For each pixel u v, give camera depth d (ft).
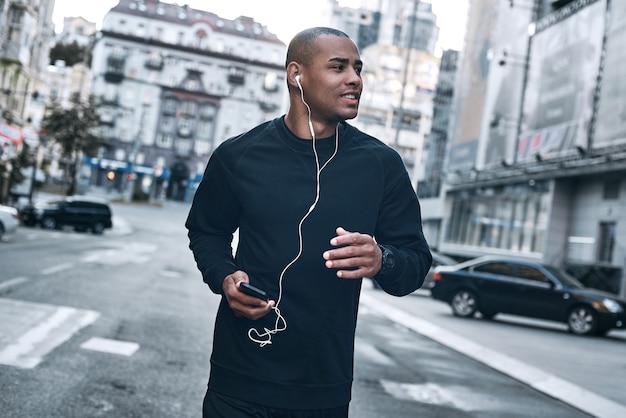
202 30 352.08
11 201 152.97
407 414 21.22
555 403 26.48
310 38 7.46
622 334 59.47
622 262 86.94
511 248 114.83
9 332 26.20
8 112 157.58
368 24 385.91
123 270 59.00
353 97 7.43
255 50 356.79
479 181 123.54
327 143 7.63
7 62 158.10
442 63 164.76
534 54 104.99
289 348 7.35
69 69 327.67
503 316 65.92
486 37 123.85
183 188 343.26
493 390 27.30
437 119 163.63
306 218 7.35
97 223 125.70
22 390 18.67
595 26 88.84
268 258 7.36
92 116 195.83
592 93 87.30
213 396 7.63
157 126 338.34
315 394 7.41
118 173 329.93
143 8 347.56
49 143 209.56
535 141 101.19
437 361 33.27
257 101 349.00
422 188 165.78
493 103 117.19
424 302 73.00
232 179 7.66
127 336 28.32
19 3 157.38
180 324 33.27
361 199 7.50
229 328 7.53
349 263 6.86
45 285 41.04
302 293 7.32
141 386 20.66
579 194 99.91
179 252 102.06
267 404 7.34
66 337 26.50
